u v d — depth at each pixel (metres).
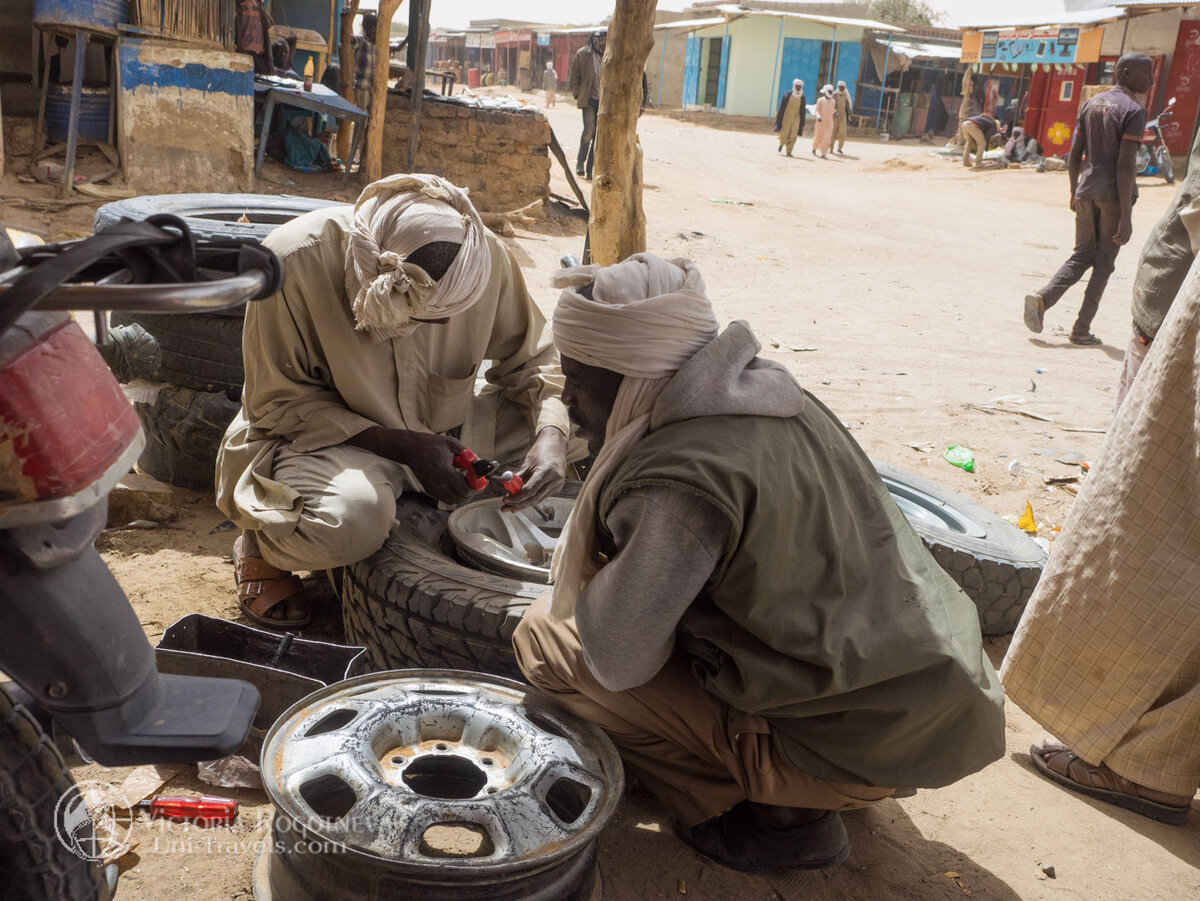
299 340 3.16
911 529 2.45
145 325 4.08
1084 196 8.30
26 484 1.28
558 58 47.53
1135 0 25.67
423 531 3.25
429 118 11.64
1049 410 6.66
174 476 4.30
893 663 2.10
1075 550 2.82
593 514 2.14
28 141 9.55
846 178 22.14
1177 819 2.80
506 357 3.61
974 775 2.96
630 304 2.04
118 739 1.42
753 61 35.41
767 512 1.96
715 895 2.37
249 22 9.98
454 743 2.36
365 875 1.94
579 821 2.11
